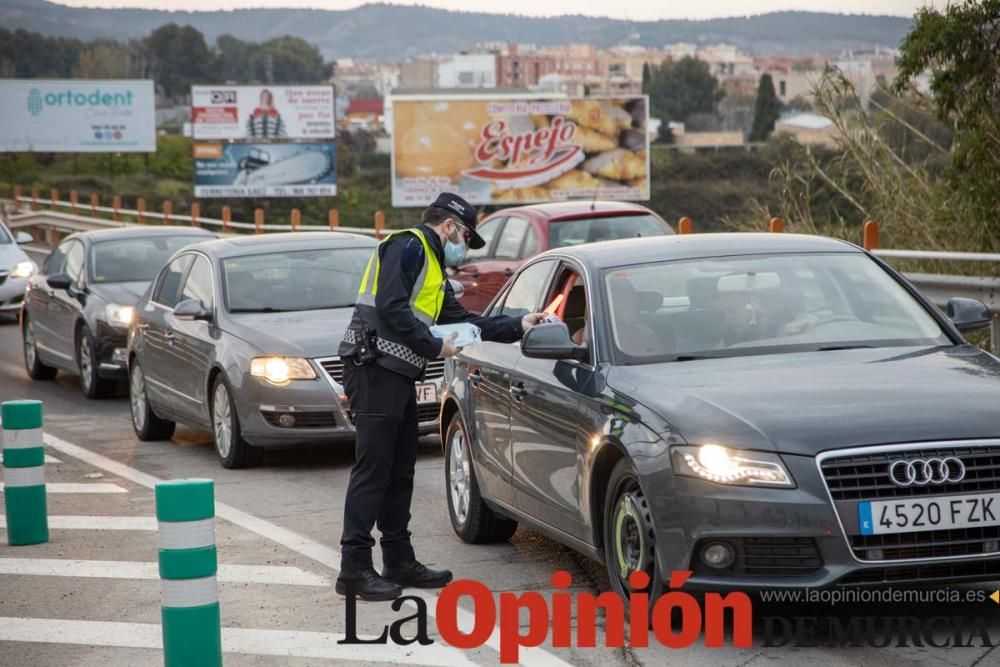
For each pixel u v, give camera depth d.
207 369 28.11
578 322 18.25
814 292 17.38
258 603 17.20
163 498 13.47
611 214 38.78
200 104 146.75
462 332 17.06
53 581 18.86
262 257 30.28
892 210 41.94
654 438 14.54
